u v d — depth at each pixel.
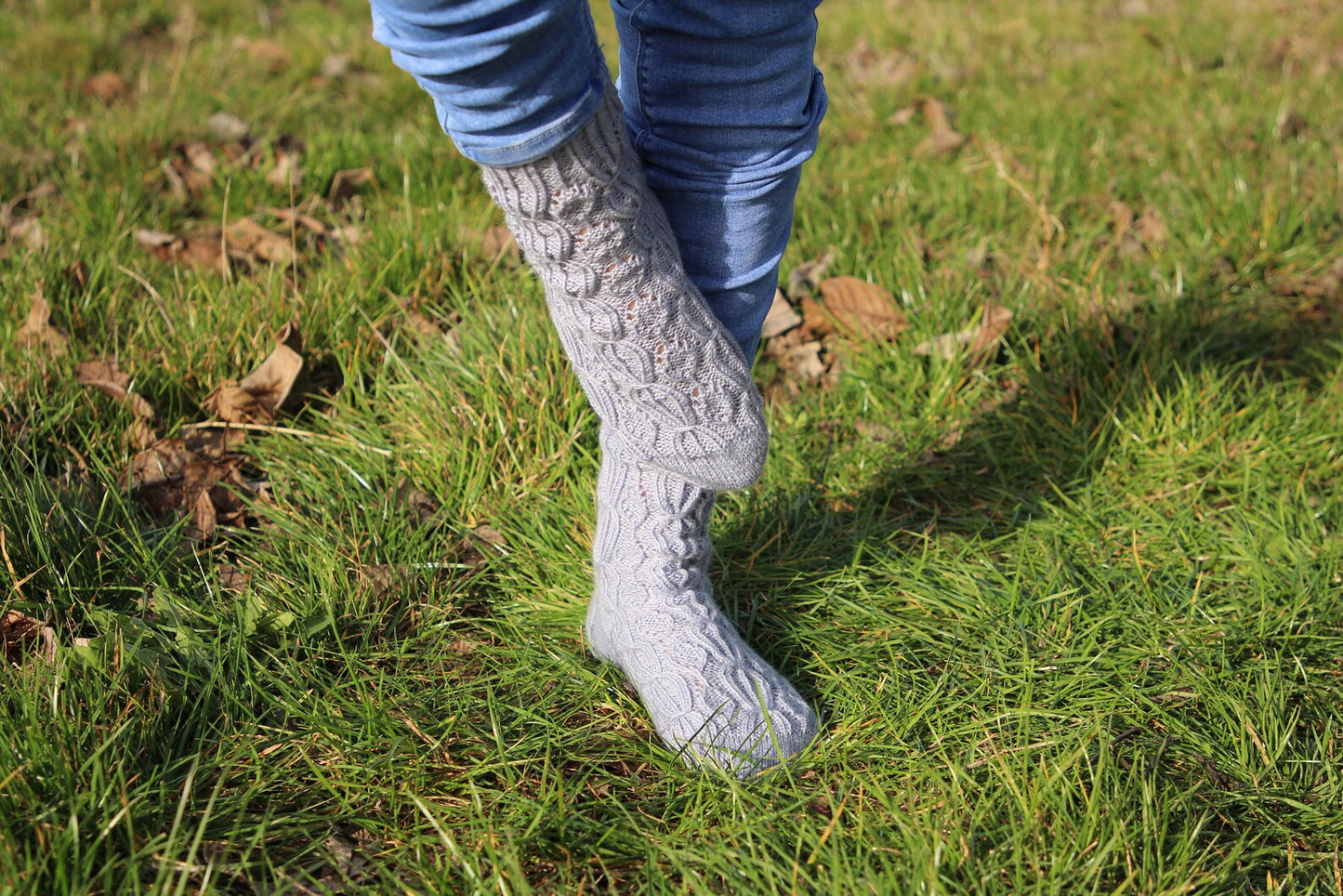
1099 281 2.27
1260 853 1.19
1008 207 2.61
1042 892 1.10
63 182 2.59
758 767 1.28
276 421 1.93
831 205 2.58
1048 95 3.26
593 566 1.50
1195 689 1.43
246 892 1.15
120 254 2.32
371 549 1.62
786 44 1.04
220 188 2.63
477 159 0.97
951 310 2.16
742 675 1.34
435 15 0.84
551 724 1.36
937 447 1.93
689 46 1.04
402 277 2.21
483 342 1.98
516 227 1.04
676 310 1.10
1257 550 1.64
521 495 1.77
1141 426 1.90
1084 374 2.04
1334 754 1.34
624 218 1.02
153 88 3.27
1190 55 3.61
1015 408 2.00
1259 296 2.31
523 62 0.88
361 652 1.47
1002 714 1.35
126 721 1.25
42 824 1.11
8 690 1.26
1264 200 2.50
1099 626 1.50
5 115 2.95
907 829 1.15
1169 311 2.19
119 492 1.68
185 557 1.62
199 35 3.85
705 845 1.18
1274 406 1.90
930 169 2.77
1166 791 1.21
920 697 1.41
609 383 1.15
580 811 1.24
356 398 1.96
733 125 1.07
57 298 2.11
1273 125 2.97
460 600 1.60
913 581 1.62
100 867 1.11
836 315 2.21
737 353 1.17
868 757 1.31
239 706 1.35
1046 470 1.86
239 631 1.41
